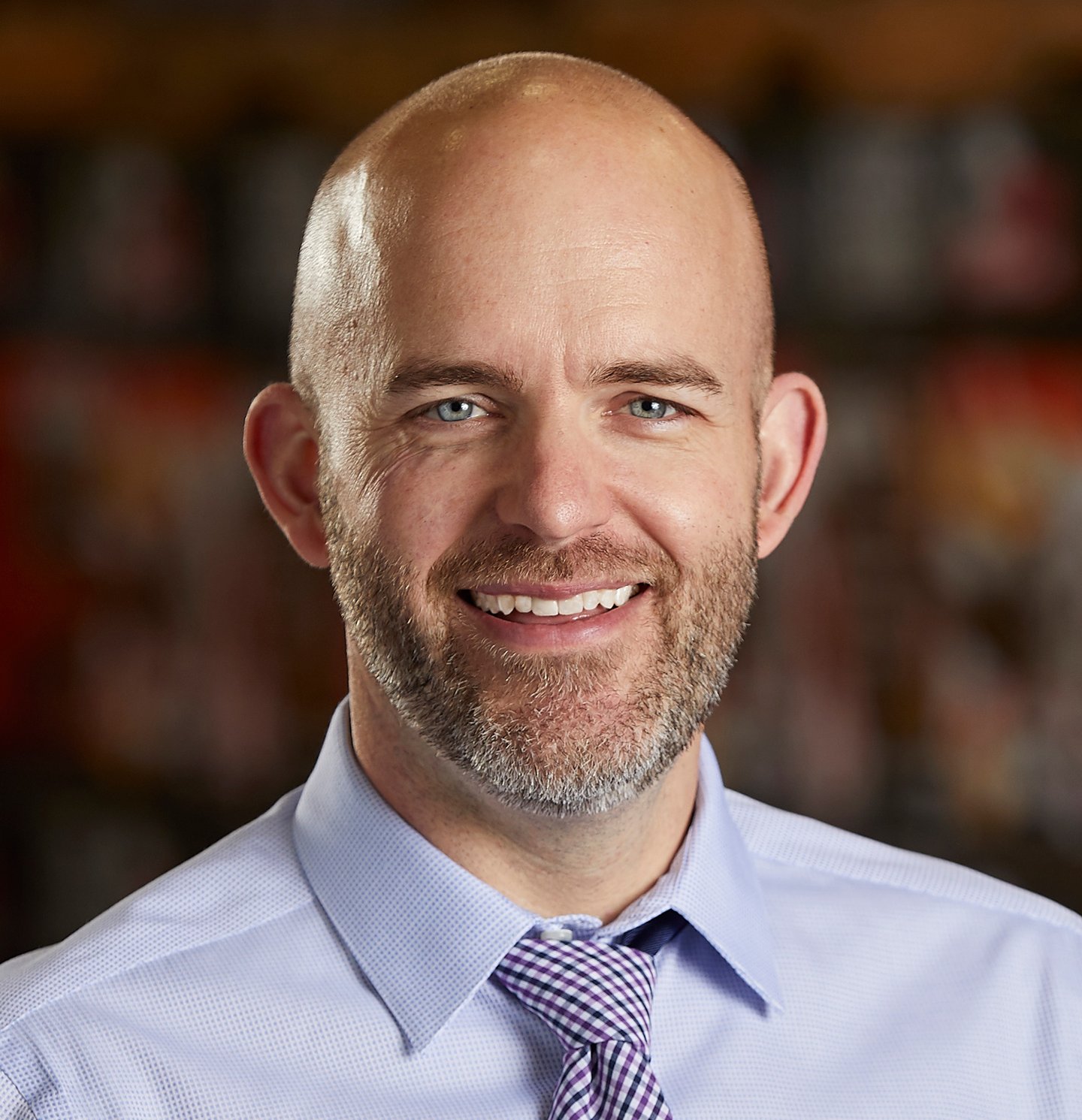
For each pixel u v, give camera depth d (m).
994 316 5.78
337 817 2.42
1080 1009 2.67
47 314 6.79
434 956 2.30
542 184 2.17
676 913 2.44
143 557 6.77
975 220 5.79
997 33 5.73
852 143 5.88
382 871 2.36
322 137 6.52
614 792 2.22
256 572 6.67
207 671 6.72
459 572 2.21
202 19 6.56
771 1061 2.45
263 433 2.55
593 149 2.20
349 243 2.30
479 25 6.25
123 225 6.71
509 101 2.23
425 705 2.24
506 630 2.21
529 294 2.14
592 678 2.22
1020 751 5.79
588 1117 2.18
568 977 2.24
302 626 6.63
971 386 5.80
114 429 6.76
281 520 2.55
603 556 2.21
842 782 5.91
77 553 6.82
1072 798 5.73
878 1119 2.45
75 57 6.66
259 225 6.59
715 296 2.27
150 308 6.72
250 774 6.70
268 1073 2.24
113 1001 2.26
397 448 2.23
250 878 2.46
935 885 2.76
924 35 5.79
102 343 6.76
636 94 2.32
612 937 2.36
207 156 6.63
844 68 5.86
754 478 2.40
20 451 6.83
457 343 2.15
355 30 6.42
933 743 5.86
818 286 5.91
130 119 6.66
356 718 2.46
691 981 2.45
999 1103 2.55
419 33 6.33
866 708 5.89
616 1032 2.21
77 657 6.85
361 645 2.31
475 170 2.18
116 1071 2.20
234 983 2.31
